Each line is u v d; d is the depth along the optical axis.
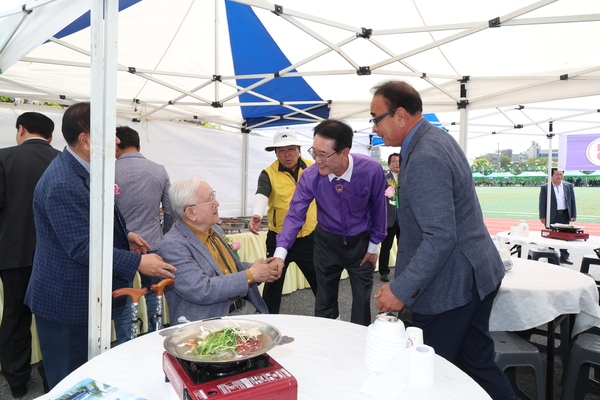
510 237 4.14
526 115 5.45
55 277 1.56
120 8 2.75
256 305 2.01
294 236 2.40
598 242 3.79
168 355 0.99
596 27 2.69
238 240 3.69
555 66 3.35
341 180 2.21
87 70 3.48
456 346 1.49
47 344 1.62
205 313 1.72
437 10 2.65
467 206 1.44
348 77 3.90
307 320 1.48
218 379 0.85
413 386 0.99
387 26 2.91
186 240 1.76
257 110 4.98
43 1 1.67
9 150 2.26
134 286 3.09
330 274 2.44
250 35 3.38
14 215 2.21
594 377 2.34
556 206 5.99
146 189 2.72
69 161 1.57
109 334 1.29
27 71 3.35
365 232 2.36
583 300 2.11
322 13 2.80
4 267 2.19
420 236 1.49
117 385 0.97
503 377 1.55
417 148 1.42
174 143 4.70
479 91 3.54
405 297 1.35
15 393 2.33
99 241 1.23
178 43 3.37
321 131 2.04
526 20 2.19
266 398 0.83
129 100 4.13
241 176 5.51
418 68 3.49
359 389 0.97
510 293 2.02
